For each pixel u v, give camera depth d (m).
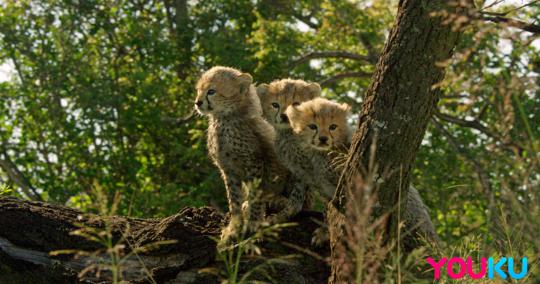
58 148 24.05
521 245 7.14
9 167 24.19
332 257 7.50
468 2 7.31
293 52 23.03
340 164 8.47
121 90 24.11
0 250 8.51
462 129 20.78
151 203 20.36
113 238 8.65
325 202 8.54
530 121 14.76
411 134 7.30
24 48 24.47
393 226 7.27
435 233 8.80
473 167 8.60
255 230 8.17
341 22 21.28
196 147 21.12
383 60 7.42
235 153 9.61
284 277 8.20
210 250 8.36
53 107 24.00
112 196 21.75
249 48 23.02
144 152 24.80
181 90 25.33
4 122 24.70
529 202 6.20
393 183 7.27
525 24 8.89
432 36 7.21
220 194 20.92
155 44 24.05
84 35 24.78
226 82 9.71
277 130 9.35
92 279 8.37
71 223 8.79
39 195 24.64
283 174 9.71
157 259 8.42
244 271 8.21
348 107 9.17
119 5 26.03
